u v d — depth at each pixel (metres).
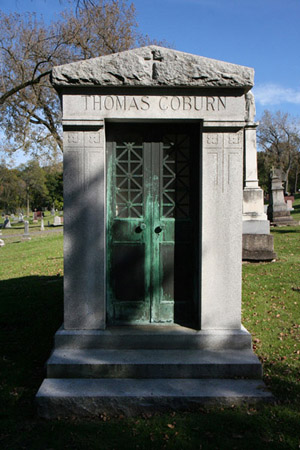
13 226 41.34
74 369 3.62
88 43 17.97
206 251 4.04
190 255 4.36
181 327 4.18
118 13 17.62
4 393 3.63
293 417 3.14
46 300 6.88
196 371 3.63
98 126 3.92
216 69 3.85
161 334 3.96
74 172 3.95
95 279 4.00
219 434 2.96
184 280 4.38
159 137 4.28
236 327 4.08
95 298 4.02
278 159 60.84
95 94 3.90
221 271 4.05
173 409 3.29
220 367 3.63
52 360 3.68
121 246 4.31
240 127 3.96
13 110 18.69
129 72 3.81
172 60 3.85
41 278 9.12
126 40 18.42
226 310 4.07
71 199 3.96
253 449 2.79
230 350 3.95
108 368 3.62
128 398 3.27
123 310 4.34
